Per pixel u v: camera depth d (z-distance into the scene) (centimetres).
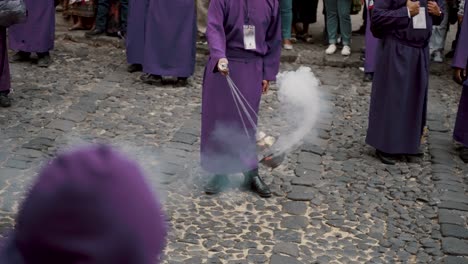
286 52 855
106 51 859
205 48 871
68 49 855
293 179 504
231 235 417
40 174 108
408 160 553
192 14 716
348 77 796
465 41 630
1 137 560
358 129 627
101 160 107
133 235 106
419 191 496
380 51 538
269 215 447
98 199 104
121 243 106
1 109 630
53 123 599
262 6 437
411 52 527
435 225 443
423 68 532
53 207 104
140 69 782
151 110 654
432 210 465
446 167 543
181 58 723
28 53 795
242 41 440
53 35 776
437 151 578
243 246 404
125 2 869
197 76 774
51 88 702
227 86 448
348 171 527
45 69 770
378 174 525
